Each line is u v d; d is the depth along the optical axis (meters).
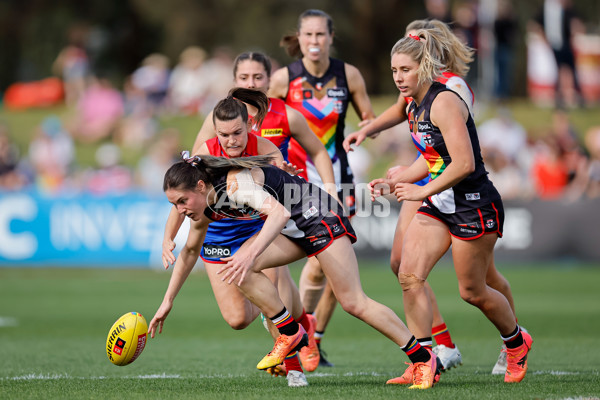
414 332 19.02
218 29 104.38
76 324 34.06
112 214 55.44
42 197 55.59
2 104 82.56
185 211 17.31
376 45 104.19
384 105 81.31
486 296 18.86
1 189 57.88
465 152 17.73
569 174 60.81
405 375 18.83
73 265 55.22
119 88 103.81
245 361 24.11
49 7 107.75
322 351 23.69
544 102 77.50
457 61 20.00
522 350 19.11
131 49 107.88
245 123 17.86
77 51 79.19
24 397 16.89
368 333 32.19
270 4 102.38
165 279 52.69
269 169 17.75
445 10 68.38
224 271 19.36
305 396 16.70
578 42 80.06
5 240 55.59
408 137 68.12
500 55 72.38
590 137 70.62
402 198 18.22
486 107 72.50
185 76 75.56
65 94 82.00
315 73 26.50
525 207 55.59
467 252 18.55
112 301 42.00
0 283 50.53
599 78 80.19
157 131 72.19
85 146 71.56
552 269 54.97
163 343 28.98
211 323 34.75
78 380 19.78
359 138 23.44
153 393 17.33
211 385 18.73
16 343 28.58
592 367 21.91
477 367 23.06
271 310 17.98
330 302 23.70
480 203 18.44
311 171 26.22
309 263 23.58
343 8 103.31
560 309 38.00
